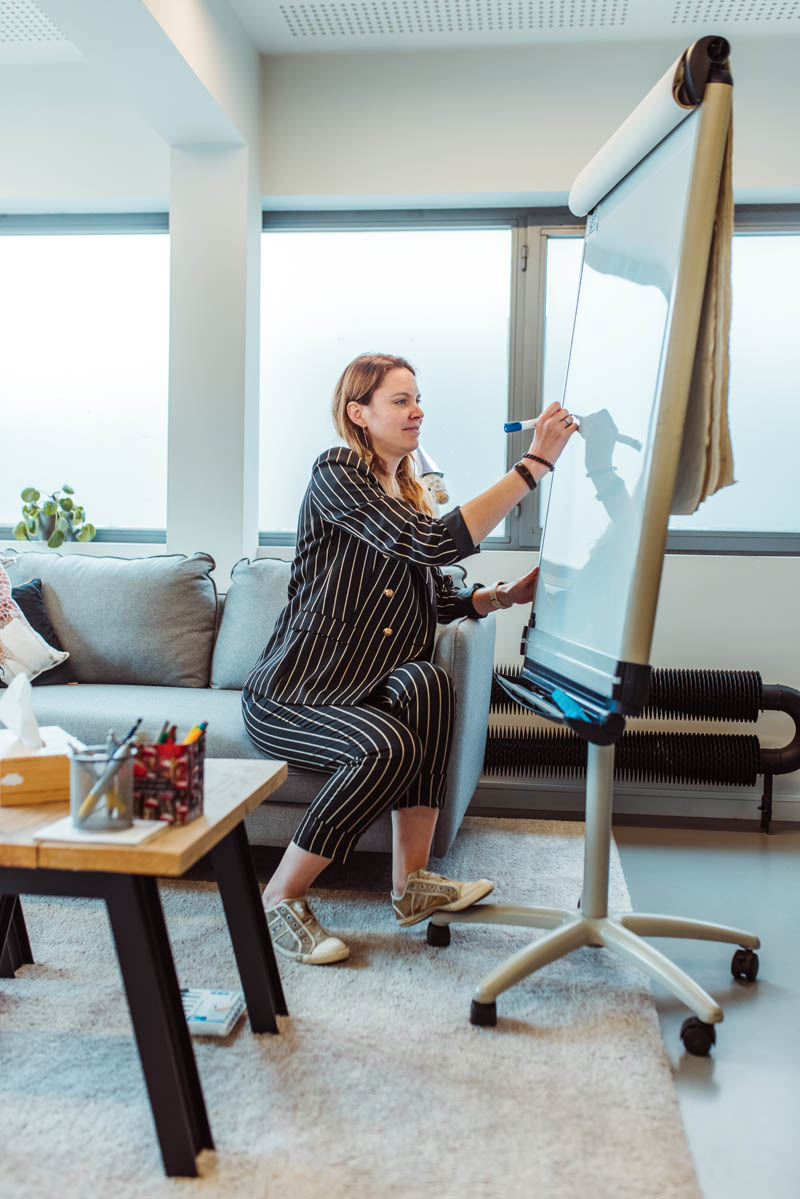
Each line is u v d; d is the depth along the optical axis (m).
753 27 2.84
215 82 2.67
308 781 2.09
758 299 3.06
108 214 3.30
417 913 1.85
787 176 2.89
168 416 2.99
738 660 2.99
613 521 1.57
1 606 2.57
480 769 2.64
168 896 2.08
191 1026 1.47
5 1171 1.15
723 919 2.06
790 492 3.07
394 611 1.97
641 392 1.50
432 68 3.03
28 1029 1.49
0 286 3.37
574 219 3.13
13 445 3.38
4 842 1.14
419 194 3.04
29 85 3.18
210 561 2.81
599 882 1.71
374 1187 1.12
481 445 3.20
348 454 1.98
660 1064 1.42
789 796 2.97
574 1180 1.14
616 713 1.44
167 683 2.68
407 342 3.22
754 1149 1.24
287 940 1.78
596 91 2.97
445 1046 1.46
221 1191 1.11
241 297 2.95
